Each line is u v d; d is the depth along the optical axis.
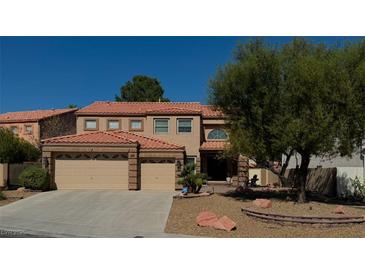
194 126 33.72
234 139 20.75
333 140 18.56
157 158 29.45
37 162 34.03
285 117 18.80
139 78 67.62
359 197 22.02
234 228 14.91
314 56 19.41
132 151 28.72
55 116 45.09
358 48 19.23
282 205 19.14
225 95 20.91
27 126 44.34
